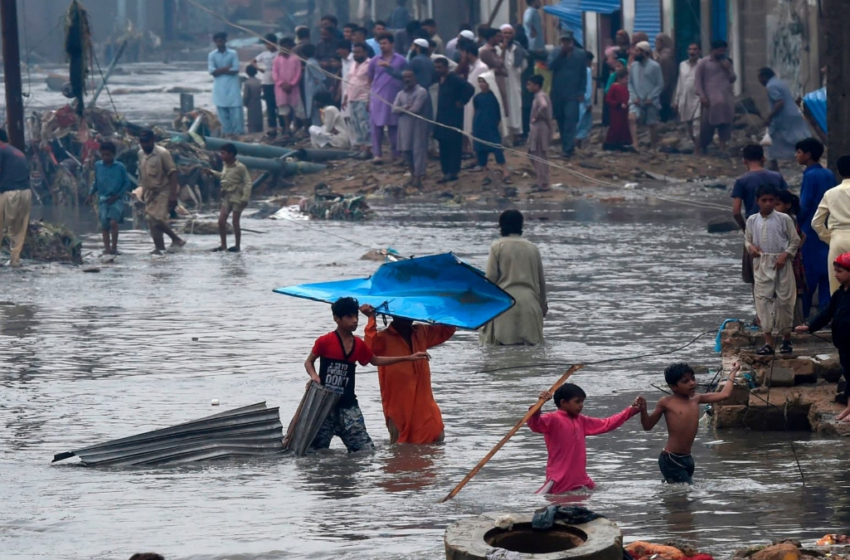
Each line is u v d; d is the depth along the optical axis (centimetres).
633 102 10112
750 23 10681
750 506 2573
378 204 8981
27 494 2844
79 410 3681
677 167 9644
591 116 10719
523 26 11400
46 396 3862
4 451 3266
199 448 3216
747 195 4372
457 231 7562
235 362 4359
